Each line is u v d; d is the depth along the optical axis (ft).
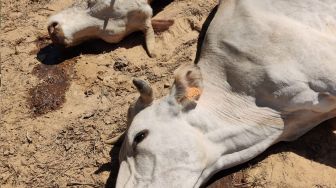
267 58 5.30
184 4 7.44
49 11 7.81
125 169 4.84
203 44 5.94
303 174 5.42
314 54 5.30
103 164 5.88
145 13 6.90
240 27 5.58
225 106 5.32
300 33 5.39
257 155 5.47
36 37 7.49
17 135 6.38
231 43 5.52
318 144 5.66
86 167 5.92
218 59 5.56
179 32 7.09
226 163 5.24
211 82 5.49
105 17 6.91
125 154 4.93
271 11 5.64
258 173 5.49
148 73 6.70
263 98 5.32
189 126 4.96
